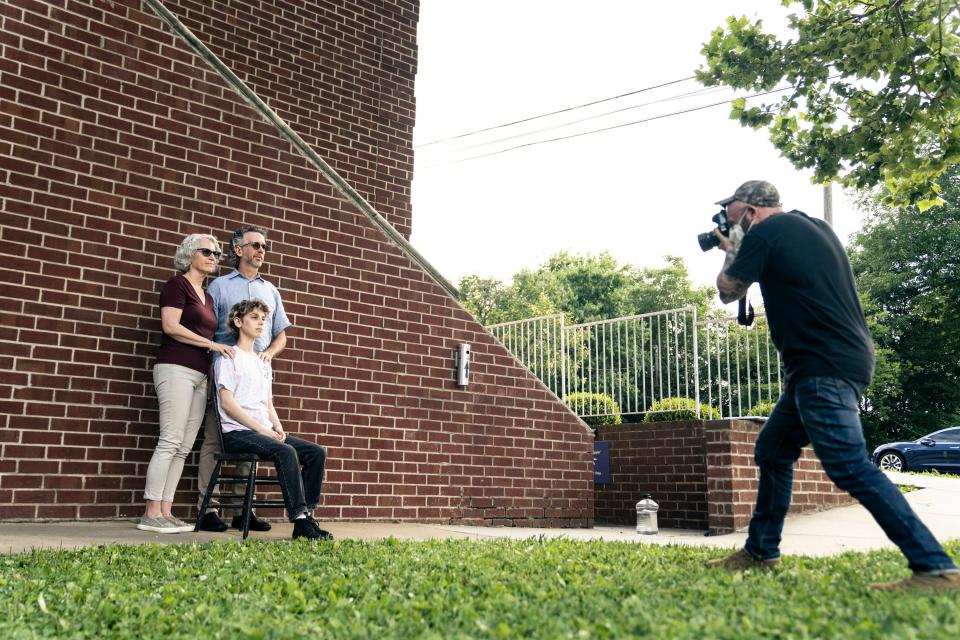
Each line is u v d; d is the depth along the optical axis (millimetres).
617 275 52156
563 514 8508
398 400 7531
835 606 2787
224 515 6398
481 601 3115
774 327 3680
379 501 7266
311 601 3240
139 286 6227
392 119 9609
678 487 8695
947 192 33719
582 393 10055
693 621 2578
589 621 2752
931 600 2791
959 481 10977
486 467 8023
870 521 7527
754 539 3973
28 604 3092
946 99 7883
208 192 6691
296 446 5520
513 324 10891
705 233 4113
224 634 2723
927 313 33938
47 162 5949
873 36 8188
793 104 8617
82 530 5371
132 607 3109
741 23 8633
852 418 3432
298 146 7277
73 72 6152
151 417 6137
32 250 5801
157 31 6598
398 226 9469
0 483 5469
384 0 9758
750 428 7762
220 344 5711
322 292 7227
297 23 8992
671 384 9305
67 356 5836
